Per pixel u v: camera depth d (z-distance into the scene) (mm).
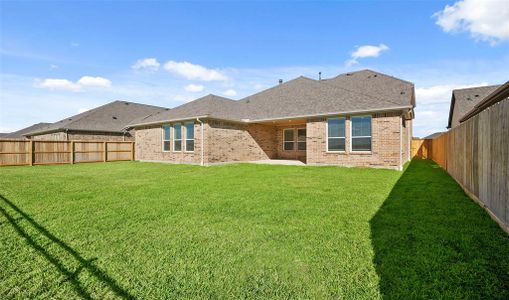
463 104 19656
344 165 13250
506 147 3871
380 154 12242
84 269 2889
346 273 2740
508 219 3748
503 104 4031
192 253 3250
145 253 3266
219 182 8586
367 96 13562
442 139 12953
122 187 7766
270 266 2912
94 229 4113
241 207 5340
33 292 2479
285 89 19609
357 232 3863
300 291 2449
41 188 7664
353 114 12930
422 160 18969
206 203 5699
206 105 16766
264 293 2430
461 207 5199
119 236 3822
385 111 12047
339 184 8016
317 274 2732
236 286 2547
